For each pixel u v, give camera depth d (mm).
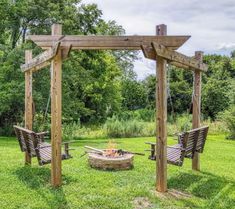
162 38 4895
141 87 27391
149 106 25672
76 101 16969
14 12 14773
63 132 15289
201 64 6508
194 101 6711
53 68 5117
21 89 14023
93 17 16906
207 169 7160
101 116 22594
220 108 21500
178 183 5785
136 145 11398
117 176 6105
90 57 17750
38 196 4797
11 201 4559
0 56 14266
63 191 5055
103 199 4688
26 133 5719
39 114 14820
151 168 6984
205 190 5398
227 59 24031
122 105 26906
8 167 6672
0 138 13875
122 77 27938
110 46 4988
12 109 15344
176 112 22938
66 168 6762
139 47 4934
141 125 16516
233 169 7379
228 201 4848
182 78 23609
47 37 5090
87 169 6723
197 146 6254
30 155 6191
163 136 5121
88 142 12898
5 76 14188
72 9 16109
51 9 15148
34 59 6051
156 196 4934
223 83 21719
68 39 5043
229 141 14070
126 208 4375
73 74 15625
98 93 21734
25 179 5758
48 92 14719
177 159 5664
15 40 16203
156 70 5035
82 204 4477
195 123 6711
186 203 4652
